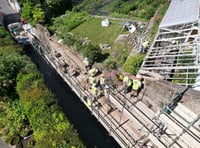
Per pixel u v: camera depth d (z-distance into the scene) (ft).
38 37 148.97
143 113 73.87
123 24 128.88
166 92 70.95
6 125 80.33
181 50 79.20
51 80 111.96
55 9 170.60
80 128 83.20
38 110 71.97
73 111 90.89
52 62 115.55
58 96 100.22
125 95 82.58
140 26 120.78
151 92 75.87
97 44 119.34
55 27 150.61
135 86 78.69
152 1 143.33
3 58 93.71
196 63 71.26
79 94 91.35
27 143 72.54
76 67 105.70
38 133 66.85
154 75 76.64
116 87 86.74
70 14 159.84
